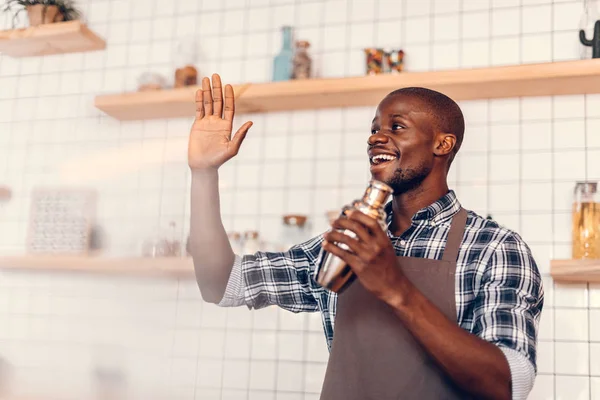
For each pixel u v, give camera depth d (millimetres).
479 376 934
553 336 2248
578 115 2369
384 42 2637
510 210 2371
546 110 2400
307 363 2486
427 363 1091
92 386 285
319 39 2719
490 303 1049
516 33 2492
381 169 1202
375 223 822
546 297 2275
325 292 1260
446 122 1238
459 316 1099
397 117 1212
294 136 2684
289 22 2766
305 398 2471
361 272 833
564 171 2350
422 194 1232
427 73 2314
